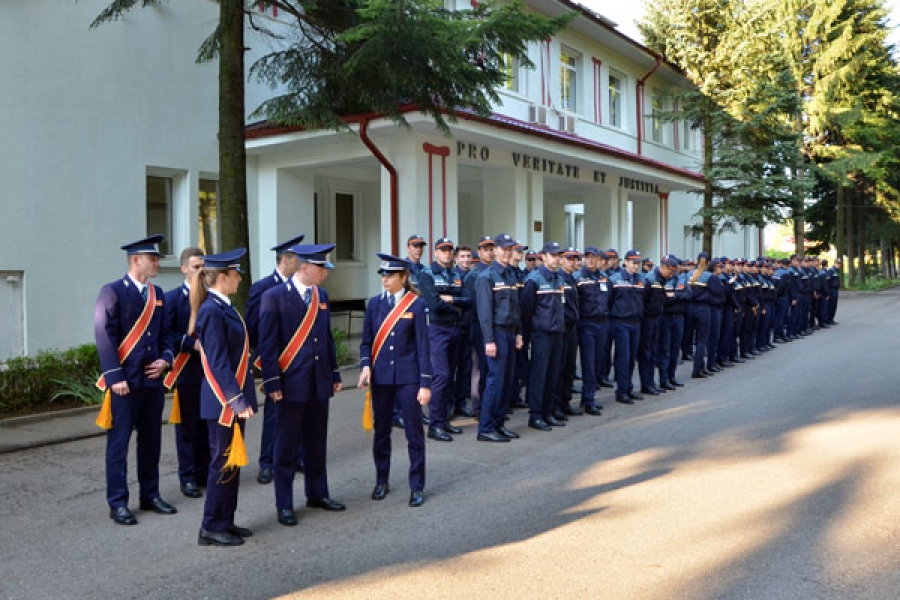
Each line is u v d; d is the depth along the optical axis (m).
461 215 21.16
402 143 13.69
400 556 4.86
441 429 8.33
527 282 8.87
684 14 24.84
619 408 10.02
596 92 22.27
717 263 12.91
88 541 5.24
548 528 5.32
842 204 39.53
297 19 12.37
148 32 12.85
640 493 6.09
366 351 6.21
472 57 10.74
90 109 11.99
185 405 6.35
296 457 5.73
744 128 24.34
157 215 13.48
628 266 10.48
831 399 10.02
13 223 11.01
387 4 9.16
